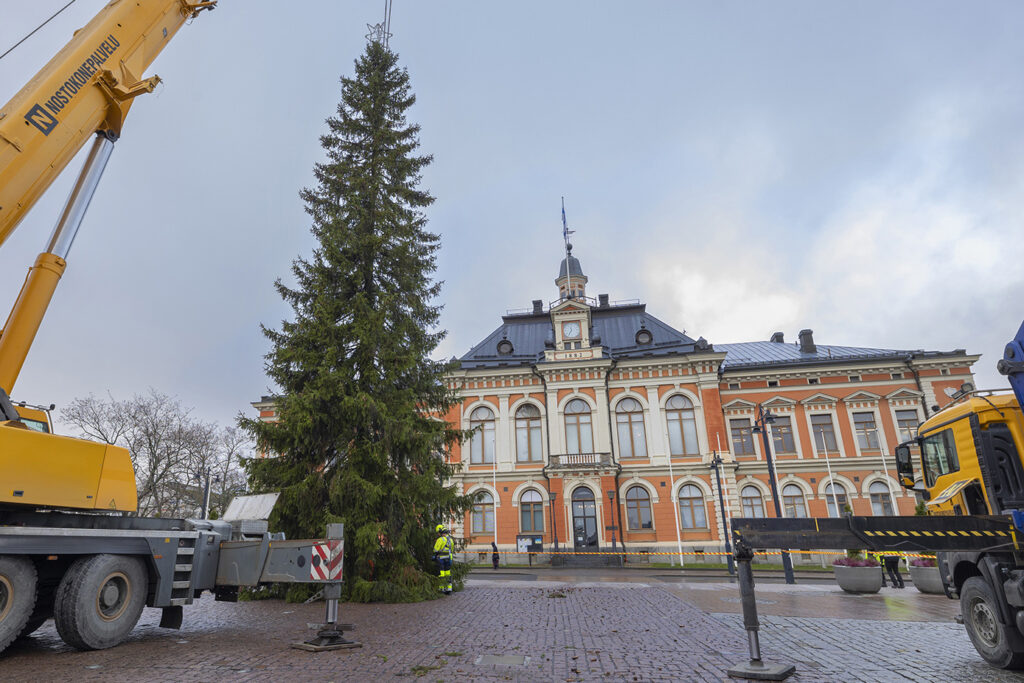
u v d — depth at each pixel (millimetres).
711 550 34906
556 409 38781
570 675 6352
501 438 38812
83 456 7734
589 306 42875
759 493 38438
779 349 46969
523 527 37000
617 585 18062
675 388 38469
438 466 16266
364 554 13641
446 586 15141
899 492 37125
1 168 7578
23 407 8938
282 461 14773
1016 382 6887
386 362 15789
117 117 9242
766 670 6234
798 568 31906
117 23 9336
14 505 7246
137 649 7730
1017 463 7574
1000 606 6531
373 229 17141
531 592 15797
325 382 14516
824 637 8727
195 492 44375
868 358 39188
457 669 6633
